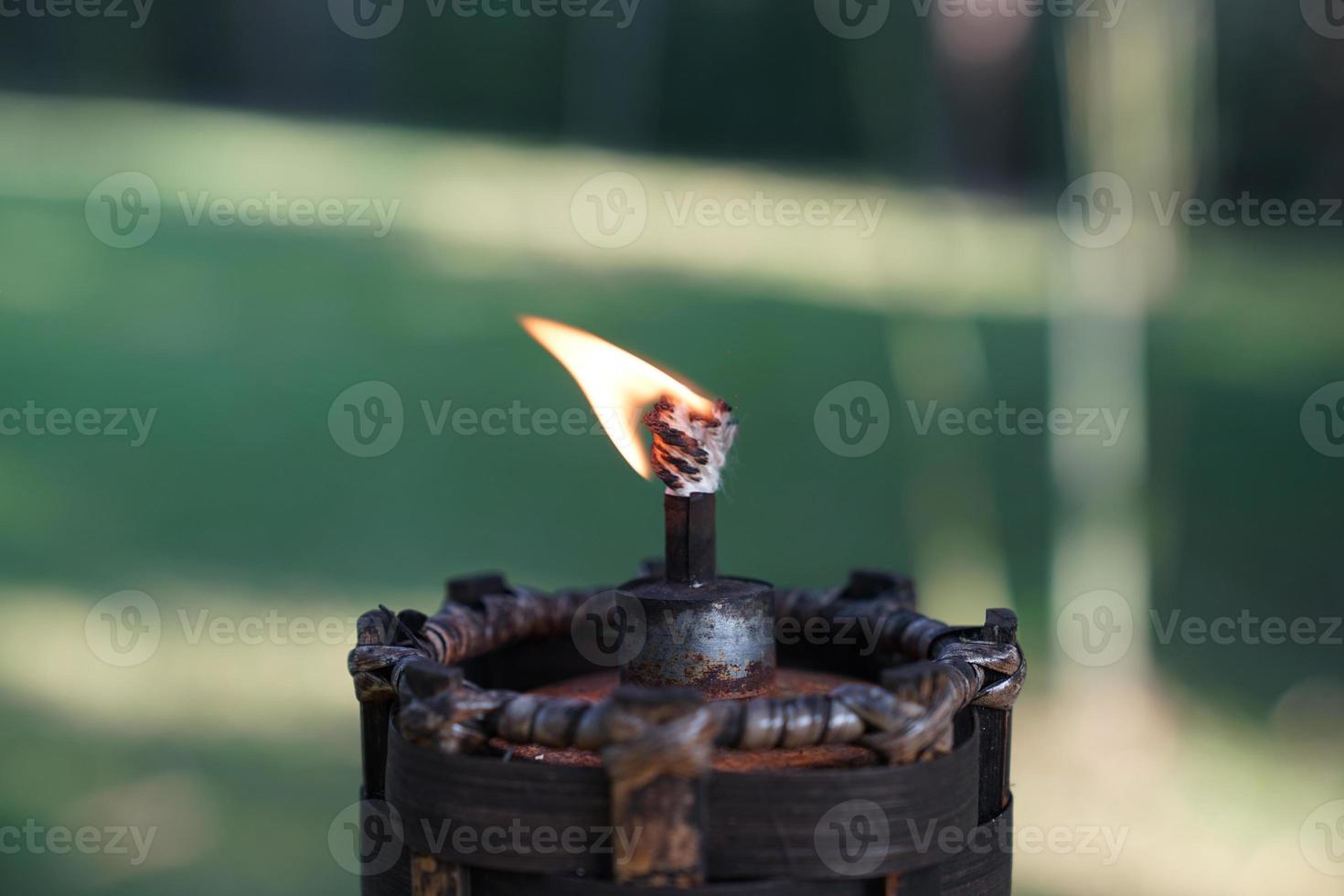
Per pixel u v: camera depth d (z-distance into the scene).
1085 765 1.78
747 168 5.86
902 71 2.22
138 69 7.33
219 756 1.75
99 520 2.51
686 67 6.41
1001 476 2.73
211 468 2.85
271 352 3.58
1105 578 1.82
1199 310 3.86
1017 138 2.29
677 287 4.32
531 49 7.48
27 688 1.90
